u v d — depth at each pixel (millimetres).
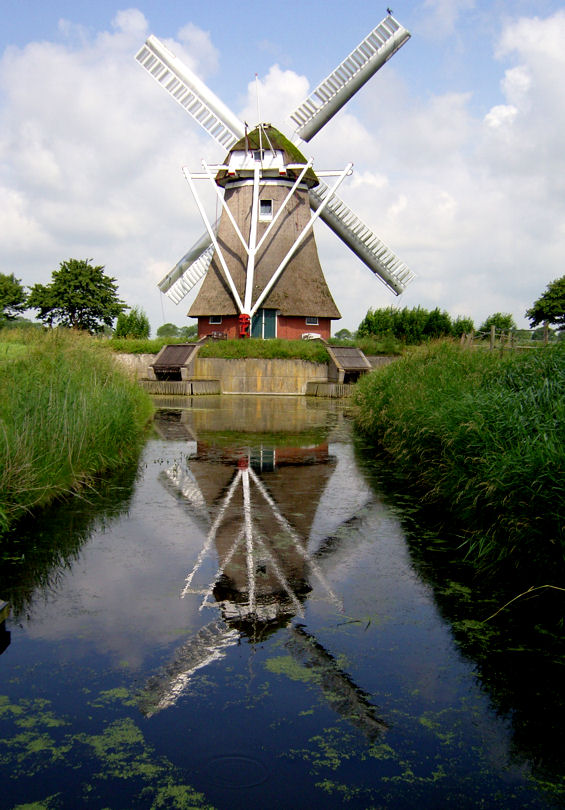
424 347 14938
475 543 5473
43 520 6641
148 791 2648
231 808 2549
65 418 8000
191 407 19922
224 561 5449
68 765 2809
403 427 9453
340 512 7133
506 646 3959
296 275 30406
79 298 41156
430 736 3045
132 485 8352
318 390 25609
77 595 4668
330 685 3469
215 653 3805
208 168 27844
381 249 31641
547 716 3217
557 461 4703
